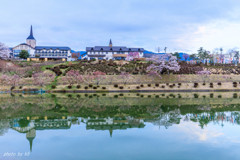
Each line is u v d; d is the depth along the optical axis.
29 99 45.66
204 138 18.67
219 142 17.61
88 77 70.81
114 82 70.31
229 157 14.53
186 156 14.67
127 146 16.70
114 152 15.52
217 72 83.50
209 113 29.81
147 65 89.06
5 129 21.53
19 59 113.00
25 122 24.44
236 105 37.44
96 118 26.52
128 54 123.75
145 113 29.73
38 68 83.19
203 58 113.62
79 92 61.66
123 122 24.39
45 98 47.56
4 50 101.12
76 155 14.95
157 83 70.44
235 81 74.75
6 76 67.62
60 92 61.50
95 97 49.81
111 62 95.38
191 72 80.88
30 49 128.12
